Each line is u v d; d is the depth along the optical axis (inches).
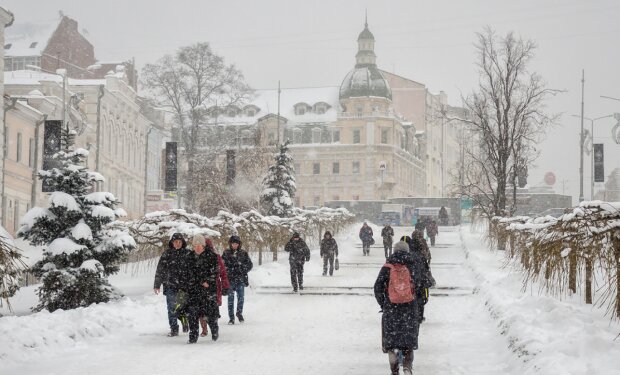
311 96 5103.3
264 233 1462.8
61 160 862.5
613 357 422.9
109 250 853.8
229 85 2731.3
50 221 847.7
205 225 1125.7
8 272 524.7
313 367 509.4
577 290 745.0
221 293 637.9
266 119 4879.4
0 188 1802.4
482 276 1078.4
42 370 489.4
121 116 2805.1
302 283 1072.2
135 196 3073.3
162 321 737.6
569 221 572.4
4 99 1841.8
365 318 782.5
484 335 650.8
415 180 5462.6
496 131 1804.9
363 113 4909.0
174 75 2672.2
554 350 454.0
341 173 4923.7
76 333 611.2
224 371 490.0
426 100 5595.5
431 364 525.0
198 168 2401.6
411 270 480.1
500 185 1702.8
